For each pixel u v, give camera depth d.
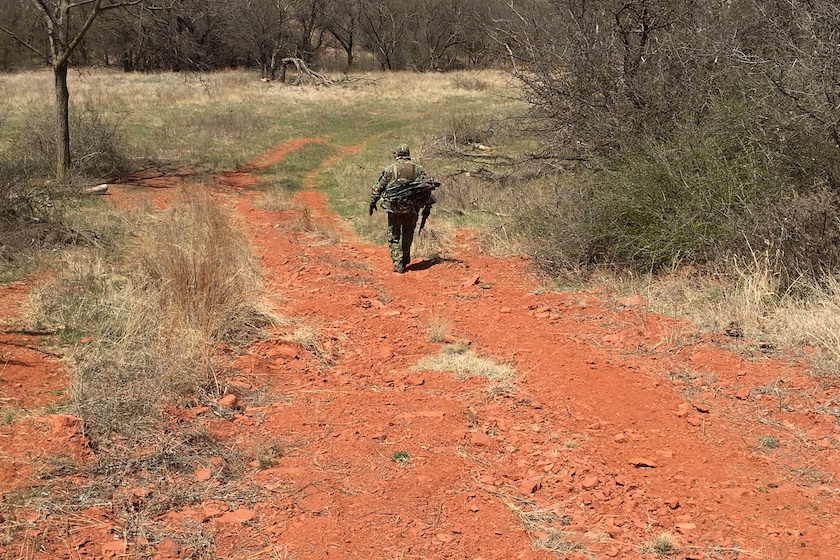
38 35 36.25
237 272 7.15
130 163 17.80
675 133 9.48
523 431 4.82
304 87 39.84
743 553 3.51
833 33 7.70
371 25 54.69
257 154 20.80
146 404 4.68
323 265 9.41
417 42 54.47
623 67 11.48
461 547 3.54
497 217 12.01
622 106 10.74
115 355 5.45
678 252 7.99
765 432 4.79
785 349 5.97
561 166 12.91
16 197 9.84
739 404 5.18
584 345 6.38
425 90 38.84
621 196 8.45
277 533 3.62
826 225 7.08
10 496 3.70
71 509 3.68
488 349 6.34
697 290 7.42
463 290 8.28
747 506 3.95
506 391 5.43
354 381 5.66
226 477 4.15
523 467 4.37
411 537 3.62
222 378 5.45
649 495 4.05
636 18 11.95
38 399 4.87
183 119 25.62
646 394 5.37
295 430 4.77
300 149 21.95
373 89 39.56
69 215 11.16
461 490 4.08
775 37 8.70
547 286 8.31
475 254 10.12
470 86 39.53
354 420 4.92
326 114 29.30
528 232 10.22
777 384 5.39
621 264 8.48
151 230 10.30
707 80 9.84
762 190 7.86
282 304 7.60
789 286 6.82
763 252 7.32
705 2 10.80
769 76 8.22
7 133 19.62
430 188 9.04
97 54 48.88
